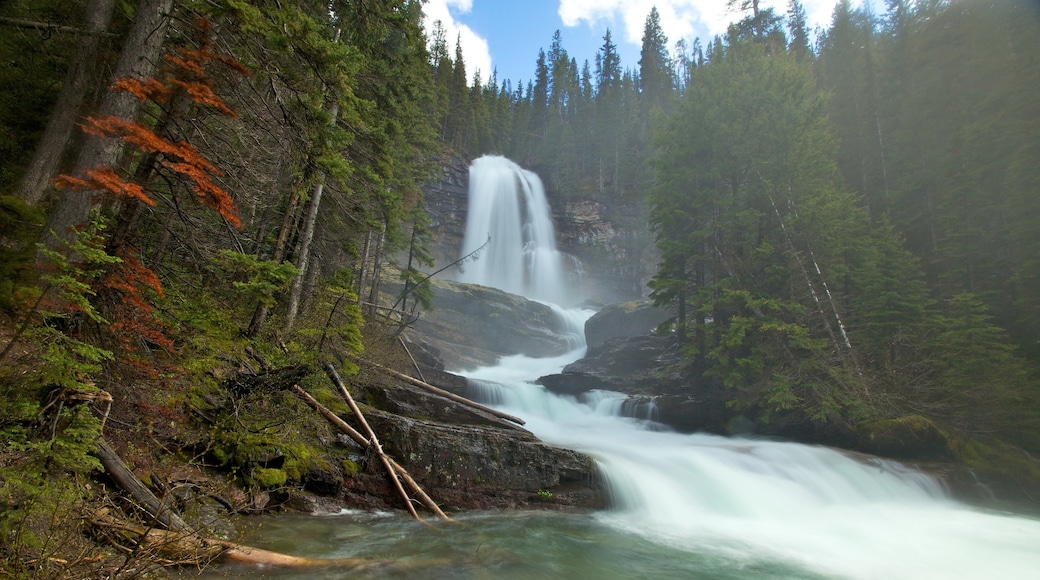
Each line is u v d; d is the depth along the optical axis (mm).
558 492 12148
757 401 20828
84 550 4359
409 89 16328
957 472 16219
